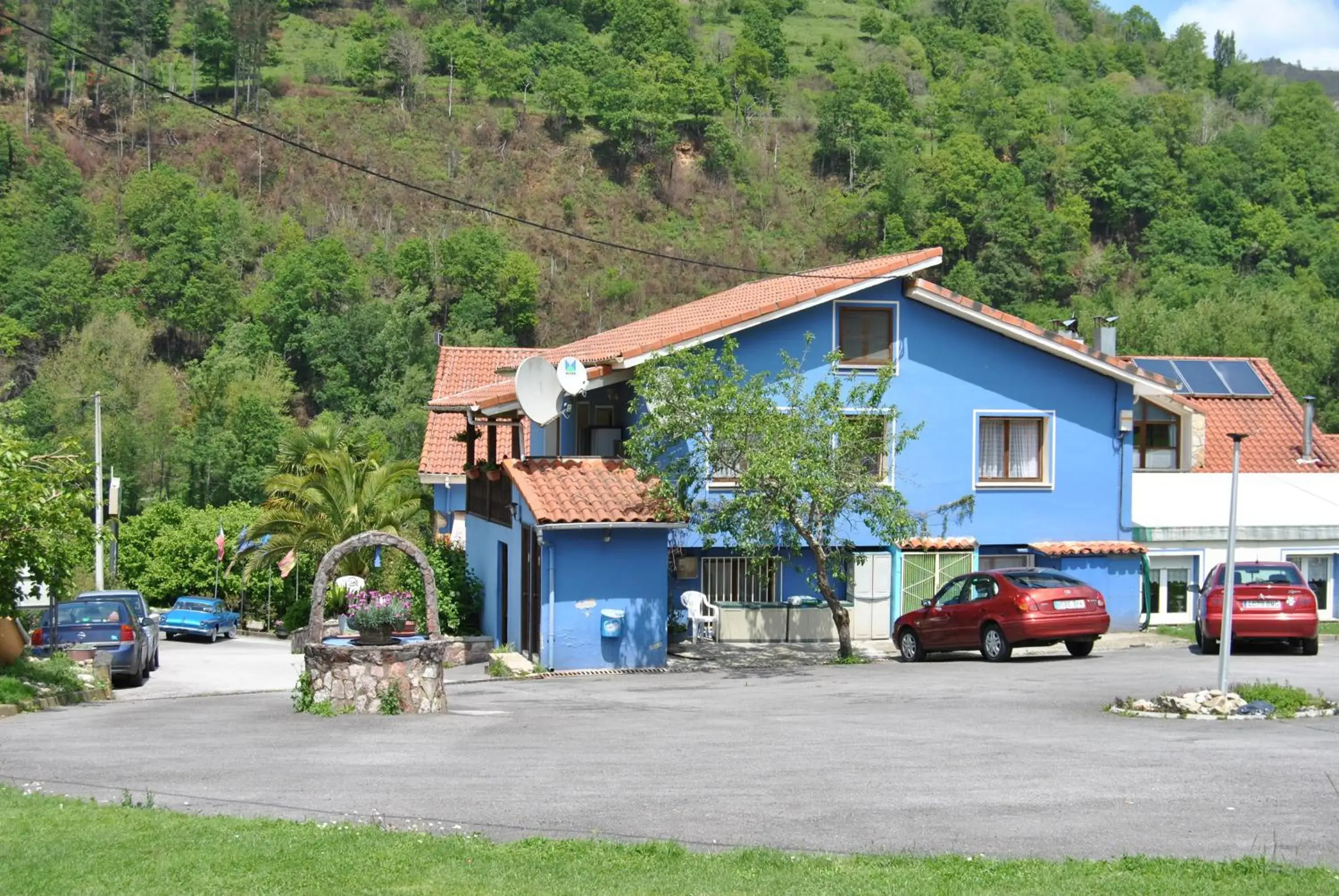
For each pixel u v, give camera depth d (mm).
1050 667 20797
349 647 16219
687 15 193125
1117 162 138875
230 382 85062
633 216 140250
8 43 146250
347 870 7781
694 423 22484
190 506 74062
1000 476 27984
